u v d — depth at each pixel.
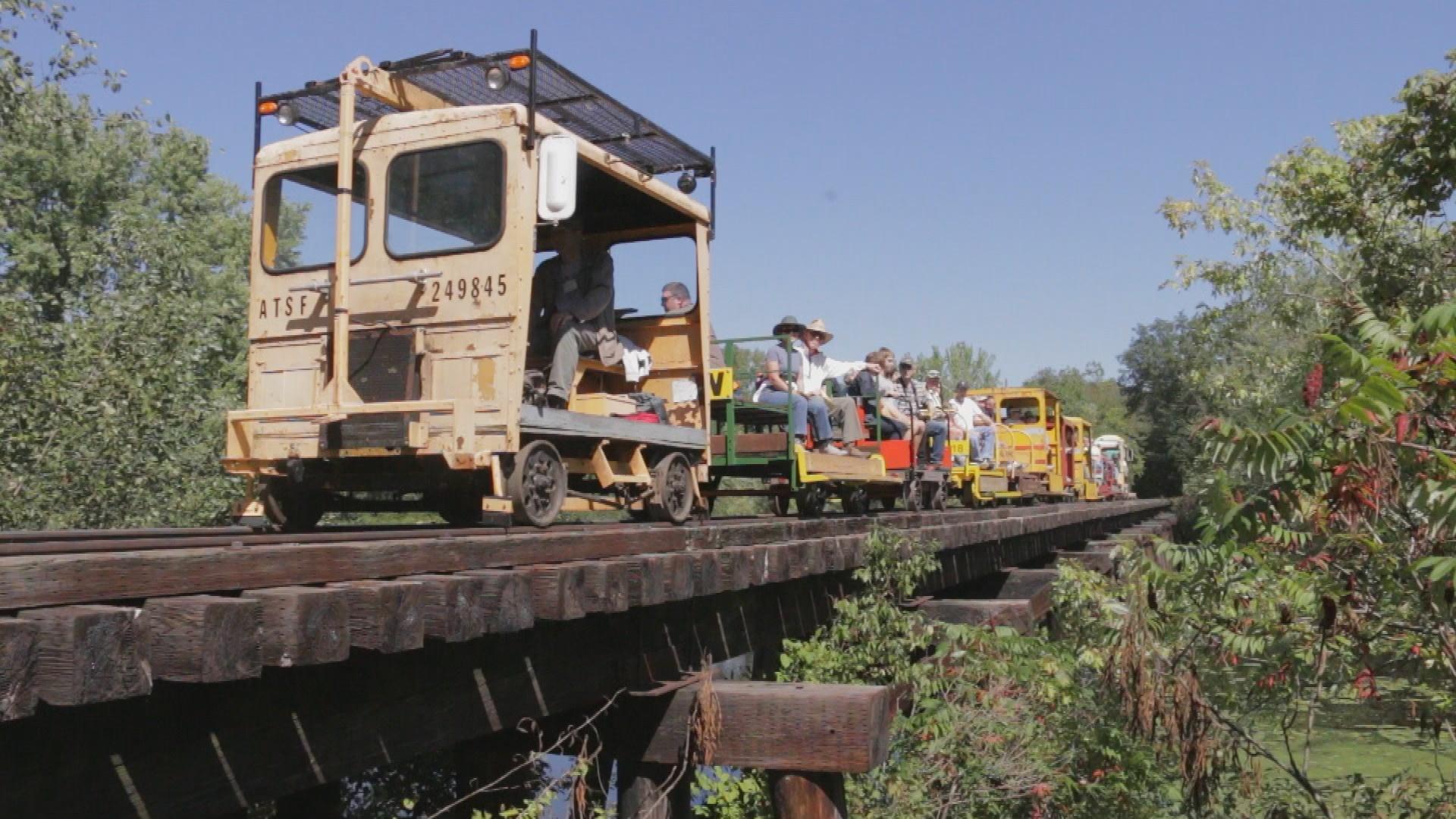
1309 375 4.98
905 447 14.48
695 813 8.16
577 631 6.30
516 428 7.11
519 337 7.19
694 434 9.16
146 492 12.02
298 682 4.57
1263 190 22.33
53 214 31.98
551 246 8.62
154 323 12.38
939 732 7.95
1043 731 8.20
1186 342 63.97
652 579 6.07
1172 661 6.54
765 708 6.55
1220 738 6.76
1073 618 9.37
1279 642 6.49
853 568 9.42
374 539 5.54
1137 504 32.41
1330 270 20.09
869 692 6.56
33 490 11.23
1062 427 28.27
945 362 50.72
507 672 5.76
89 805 3.79
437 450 7.01
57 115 14.91
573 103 7.99
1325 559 5.55
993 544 14.27
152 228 13.22
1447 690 6.52
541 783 7.73
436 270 7.43
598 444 8.02
